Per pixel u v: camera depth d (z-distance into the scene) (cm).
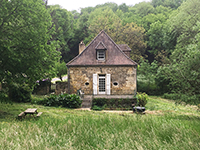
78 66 1784
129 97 1641
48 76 1359
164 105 1859
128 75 1780
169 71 1234
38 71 1160
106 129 625
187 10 2822
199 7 2711
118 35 3988
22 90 1530
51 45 1345
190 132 587
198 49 1139
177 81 1204
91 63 1783
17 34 1018
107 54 1825
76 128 620
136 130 603
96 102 1605
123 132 562
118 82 1784
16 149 423
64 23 4750
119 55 1825
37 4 1184
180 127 630
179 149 460
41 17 1202
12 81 1066
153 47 4241
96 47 1788
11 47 1043
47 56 1195
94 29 4381
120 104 1605
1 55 969
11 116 1002
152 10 5378
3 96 1007
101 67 1781
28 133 538
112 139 509
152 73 3030
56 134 536
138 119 762
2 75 985
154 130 600
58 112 1203
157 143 484
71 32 4847
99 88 1820
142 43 4022
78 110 1377
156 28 4172
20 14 1034
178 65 1230
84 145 475
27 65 1041
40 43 1099
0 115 1002
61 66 2714
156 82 2967
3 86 1131
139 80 2942
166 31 3641
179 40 2694
